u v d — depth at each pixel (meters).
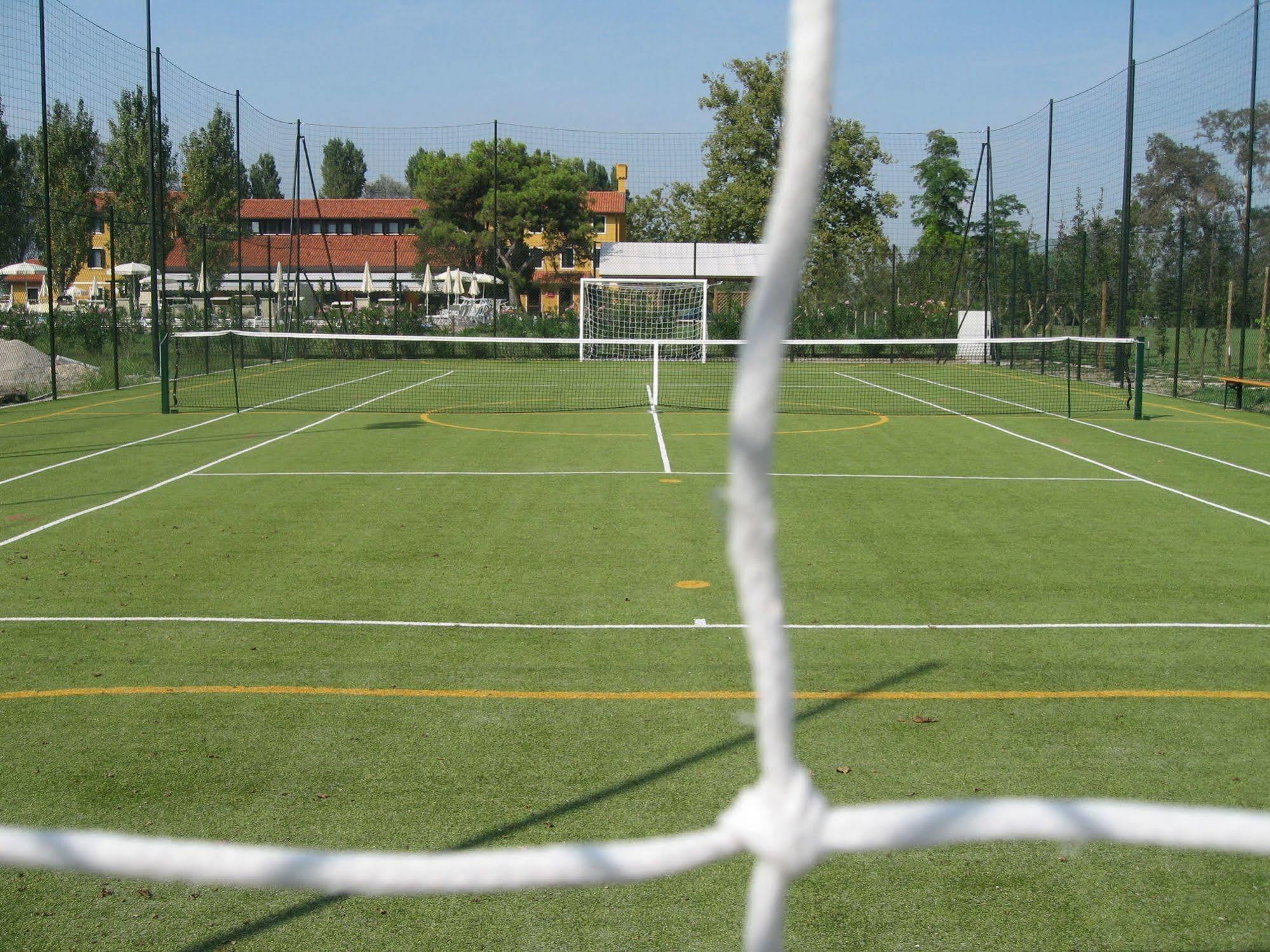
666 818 4.73
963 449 15.87
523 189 50.84
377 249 57.75
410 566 9.02
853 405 22.31
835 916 4.02
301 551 9.51
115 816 4.73
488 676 6.48
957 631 7.36
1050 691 6.25
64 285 36.19
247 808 4.82
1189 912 4.05
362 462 14.35
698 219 46.88
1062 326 31.55
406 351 34.69
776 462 14.66
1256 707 6.00
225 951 3.79
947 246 50.62
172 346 27.53
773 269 0.82
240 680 6.39
